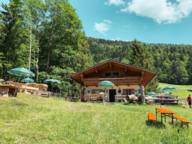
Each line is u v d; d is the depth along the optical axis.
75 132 14.19
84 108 23.56
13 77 50.12
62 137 13.16
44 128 14.38
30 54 52.19
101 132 14.77
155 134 15.52
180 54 145.62
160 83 117.38
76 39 57.62
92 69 39.59
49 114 18.72
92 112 20.91
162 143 14.19
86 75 40.22
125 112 22.05
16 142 11.79
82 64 57.12
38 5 56.72
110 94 39.03
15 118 16.83
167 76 126.81
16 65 50.88
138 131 15.83
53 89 53.84
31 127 14.37
